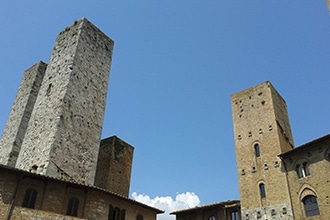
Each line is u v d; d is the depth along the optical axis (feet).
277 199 123.13
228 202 144.77
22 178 86.33
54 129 109.09
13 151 132.46
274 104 147.13
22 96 149.89
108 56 147.84
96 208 98.53
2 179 83.10
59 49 136.46
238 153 147.64
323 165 111.04
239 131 152.87
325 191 107.45
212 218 152.15
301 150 120.06
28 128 122.52
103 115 133.59
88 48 135.44
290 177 122.11
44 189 89.92
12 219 79.82
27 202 85.20
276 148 133.80
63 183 93.40
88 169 117.08
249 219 128.88
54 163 103.76
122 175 157.69
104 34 149.38
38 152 108.78
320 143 113.91
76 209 94.43
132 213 112.27
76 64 126.00
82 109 122.83
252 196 132.57
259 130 144.66
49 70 133.39
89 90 129.39
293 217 114.62
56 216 88.38
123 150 164.14
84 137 119.65
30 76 154.81
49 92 124.16
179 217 163.32
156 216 123.54
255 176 135.64
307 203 113.09
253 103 154.40
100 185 147.23
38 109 123.44
